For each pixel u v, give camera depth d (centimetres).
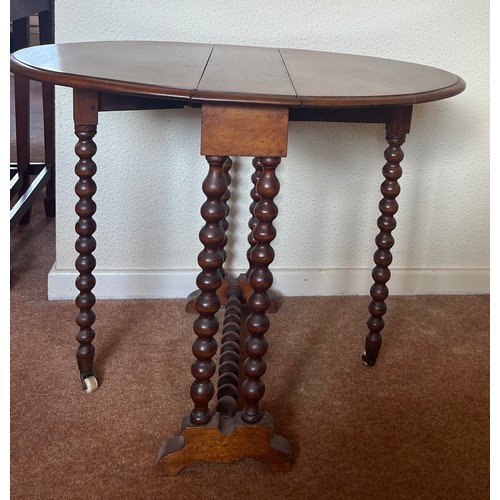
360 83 94
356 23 144
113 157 146
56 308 147
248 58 115
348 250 162
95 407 110
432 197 160
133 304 152
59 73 81
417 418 113
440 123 154
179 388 118
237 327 126
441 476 98
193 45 128
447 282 167
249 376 94
